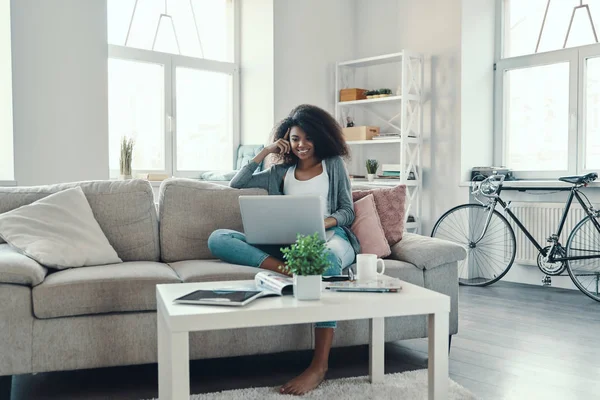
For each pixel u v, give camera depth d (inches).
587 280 176.4
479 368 104.0
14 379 98.4
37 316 85.4
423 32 205.9
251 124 214.7
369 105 225.3
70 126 163.0
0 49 154.4
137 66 196.4
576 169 185.2
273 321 67.8
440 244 111.2
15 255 91.8
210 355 93.1
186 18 208.2
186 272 98.0
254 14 211.5
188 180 119.0
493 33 203.9
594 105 181.8
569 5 187.8
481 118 201.3
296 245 74.7
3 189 110.1
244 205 93.1
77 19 163.0
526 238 188.2
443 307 75.5
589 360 108.7
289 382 89.2
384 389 89.8
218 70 212.2
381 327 93.0
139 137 197.6
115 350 89.1
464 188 195.6
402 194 121.3
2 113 155.8
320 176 116.1
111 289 88.7
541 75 193.8
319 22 218.7
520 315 145.4
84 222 106.0
